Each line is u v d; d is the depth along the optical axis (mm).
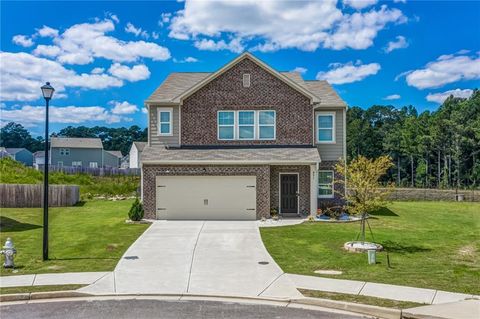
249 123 25656
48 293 10898
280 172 24766
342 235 19078
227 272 13156
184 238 18453
